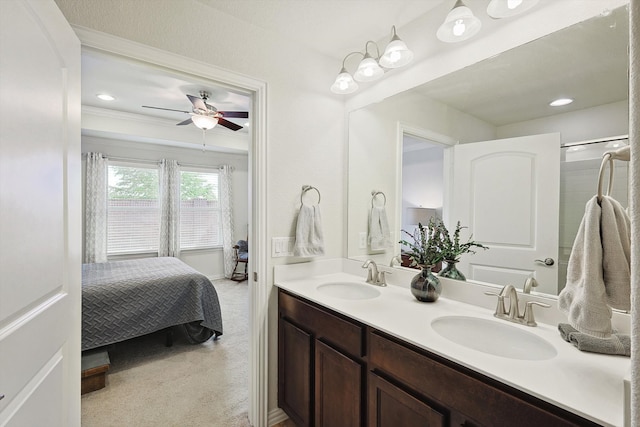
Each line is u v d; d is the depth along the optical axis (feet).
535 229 4.32
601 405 2.33
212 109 10.52
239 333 10.52
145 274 9.57
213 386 7.26
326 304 4.82
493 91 4.69
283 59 6.15
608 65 3.66
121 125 13.60
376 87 6.44
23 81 2.62
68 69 3.49
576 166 3.95
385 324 3.96
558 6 3.95
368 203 6.67
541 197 4.27
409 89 5.78
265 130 5.91
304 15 5.49
